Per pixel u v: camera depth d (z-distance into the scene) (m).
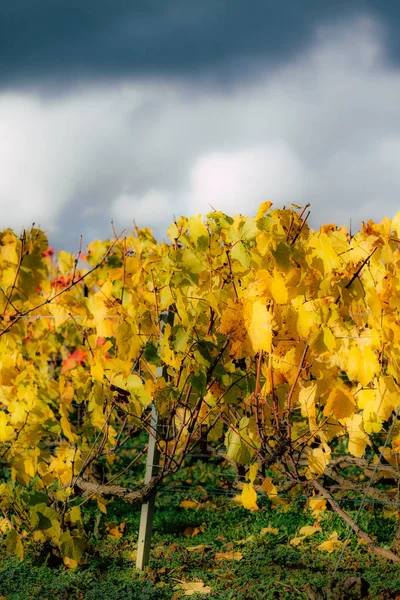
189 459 7.17
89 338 4.59
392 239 3.73
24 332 5.02
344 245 3.84
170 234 4.42
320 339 3.73
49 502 4.66
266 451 4.12
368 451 5.91
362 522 5.14
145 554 4.46
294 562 4.51
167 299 4.28
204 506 5.76
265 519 5.43
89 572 4.34
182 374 4.09
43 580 4.22
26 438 4.82
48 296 6.01
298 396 4.15
